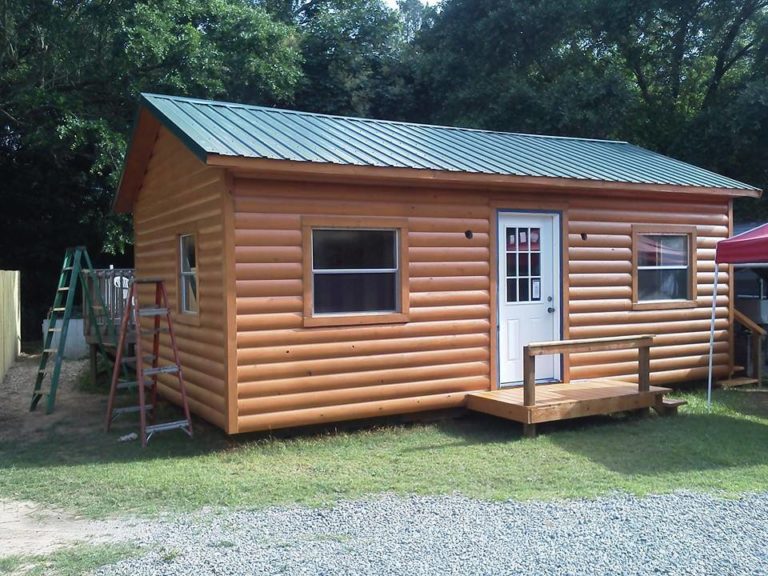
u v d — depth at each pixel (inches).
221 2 728.3
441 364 331.0
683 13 785.6
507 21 826.8
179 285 352.5
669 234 403.2
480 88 828.6
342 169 288.5
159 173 378.9
